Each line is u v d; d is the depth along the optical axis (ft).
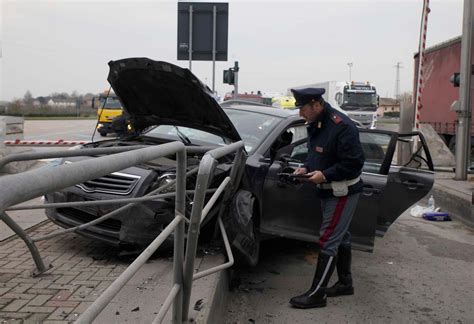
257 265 17.48
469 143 33.68
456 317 13.44
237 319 12.91
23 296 11.30
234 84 52.08
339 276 14.79
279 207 16.20
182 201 9.09
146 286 12.03
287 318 13.06
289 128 18.72
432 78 58.39
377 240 21.72
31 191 3.89
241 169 14.51
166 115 17.44
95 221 12.82
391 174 17.48
